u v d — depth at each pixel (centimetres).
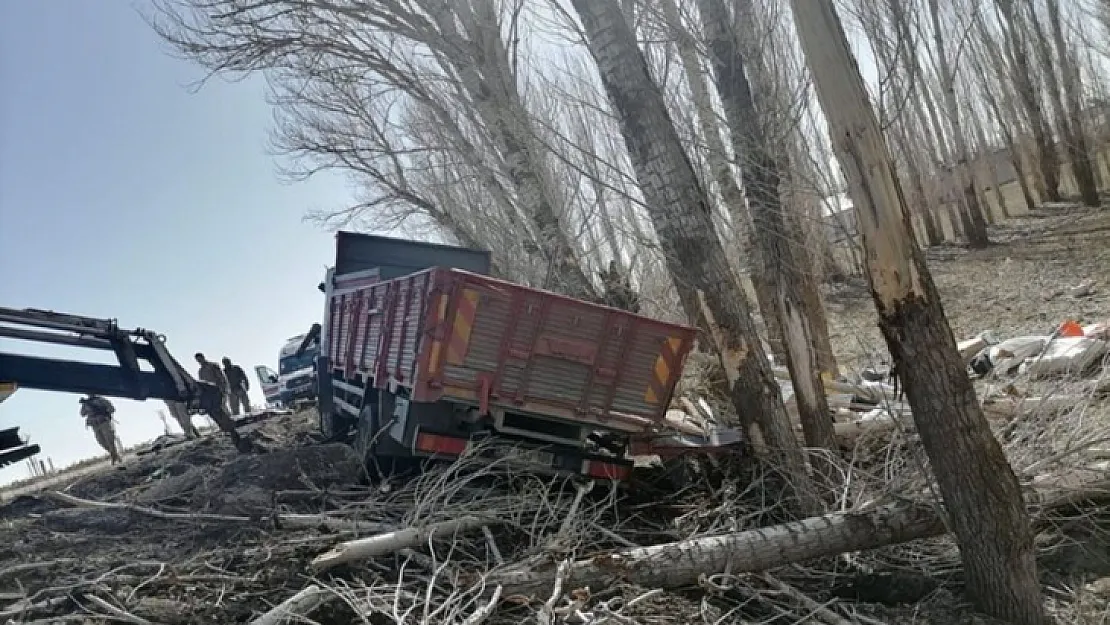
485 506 650
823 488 663
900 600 535
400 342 740
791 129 844
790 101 885
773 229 779
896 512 568
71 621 492
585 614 461
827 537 556
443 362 662
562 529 575
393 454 790
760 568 543
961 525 484
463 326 663
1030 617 467
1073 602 499
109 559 632
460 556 591
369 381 877
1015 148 3678
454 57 1162
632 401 727
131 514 810
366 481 818
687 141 872
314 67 1232
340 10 1105
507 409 686
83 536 735
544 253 1256
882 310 490
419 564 571
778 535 553
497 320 672
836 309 2434
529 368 686
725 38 841
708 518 680
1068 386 767
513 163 1205
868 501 589
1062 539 589
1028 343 1041
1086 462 613
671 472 799
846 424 785
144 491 976
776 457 676
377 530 616
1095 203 3166
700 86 973
